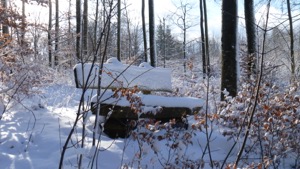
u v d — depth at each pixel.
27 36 7.31
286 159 4.97
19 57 6.27
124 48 22.11
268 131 4.45
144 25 19.59
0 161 3.98
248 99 4.74
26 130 4.89
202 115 4.67
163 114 4.81
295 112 4.63
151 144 3.83
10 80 5.66
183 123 5.05
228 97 5.17
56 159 4.02
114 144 4.40
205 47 18.89
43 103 6.70
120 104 4.45
